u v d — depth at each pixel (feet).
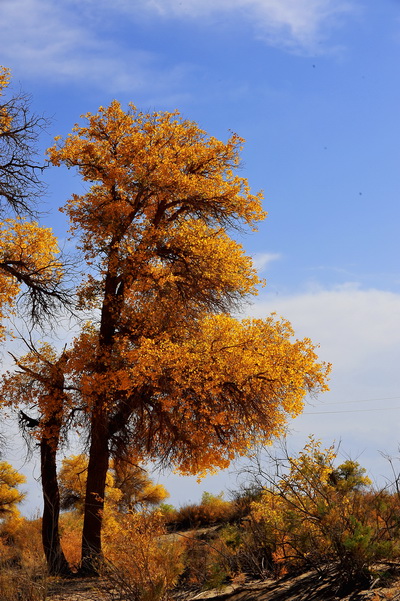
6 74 42.55
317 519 21.94
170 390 48.21
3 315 52.90
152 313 52.65
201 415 48.78
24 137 42.32
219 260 53.72
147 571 22.84
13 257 52.75
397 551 19.22
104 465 52.03
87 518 50.29
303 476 23.62
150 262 53.93
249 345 48.19
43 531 49.90
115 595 23.71
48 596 24.68
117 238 53.42
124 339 51.29
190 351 49.65
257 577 24.23
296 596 19.54
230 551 26.66
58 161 52.49
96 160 52.85
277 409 50.14
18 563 22.71
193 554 27.53
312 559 22.38
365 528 19.97
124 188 52.54
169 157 53.72
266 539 25.38
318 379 48.42
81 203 52.90
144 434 52.31
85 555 46.78
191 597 23.27
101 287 54.13
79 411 51.85
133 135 52.90
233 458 48.75
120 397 51.13
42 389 52.42
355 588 18.69
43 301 52.08
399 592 17.16
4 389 51.62
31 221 49.83
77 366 50.24
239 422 48.88
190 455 50.03
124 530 24.76
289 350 47.73
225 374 47.19
